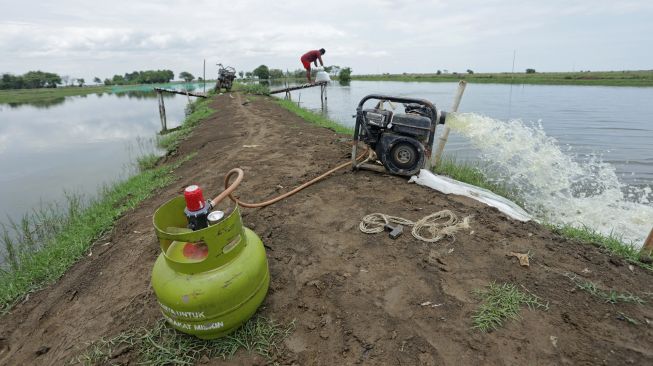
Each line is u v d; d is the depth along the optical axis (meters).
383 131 5.47
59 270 3.99
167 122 19.27
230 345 2.53
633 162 8.47
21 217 6.67
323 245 3.70
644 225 5.05
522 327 2.55
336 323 2.68
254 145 8.48
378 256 3.46
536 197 6.08
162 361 2.47
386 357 2.38
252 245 2.63
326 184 5.36
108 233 4.77
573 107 17.44
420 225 3.93
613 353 2.32
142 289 3.32
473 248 3.54
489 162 7.69
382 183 5.29
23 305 3.49
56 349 2.84
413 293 2.93
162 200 5.61
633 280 3.06
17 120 21.81
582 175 7.22
